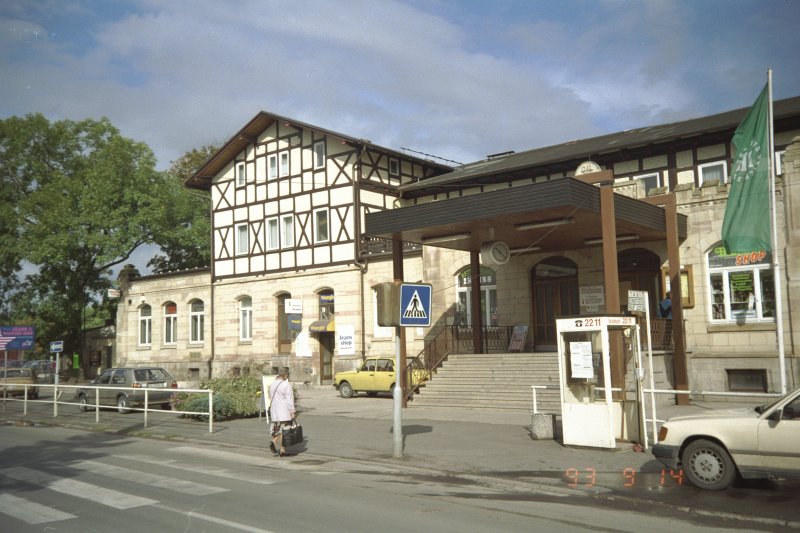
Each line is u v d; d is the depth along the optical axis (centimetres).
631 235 2009
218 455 1291
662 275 2098
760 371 1891
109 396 2245
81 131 4394
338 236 3128
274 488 955
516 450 1228
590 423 1214
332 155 3206
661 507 822
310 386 3141
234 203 3594
